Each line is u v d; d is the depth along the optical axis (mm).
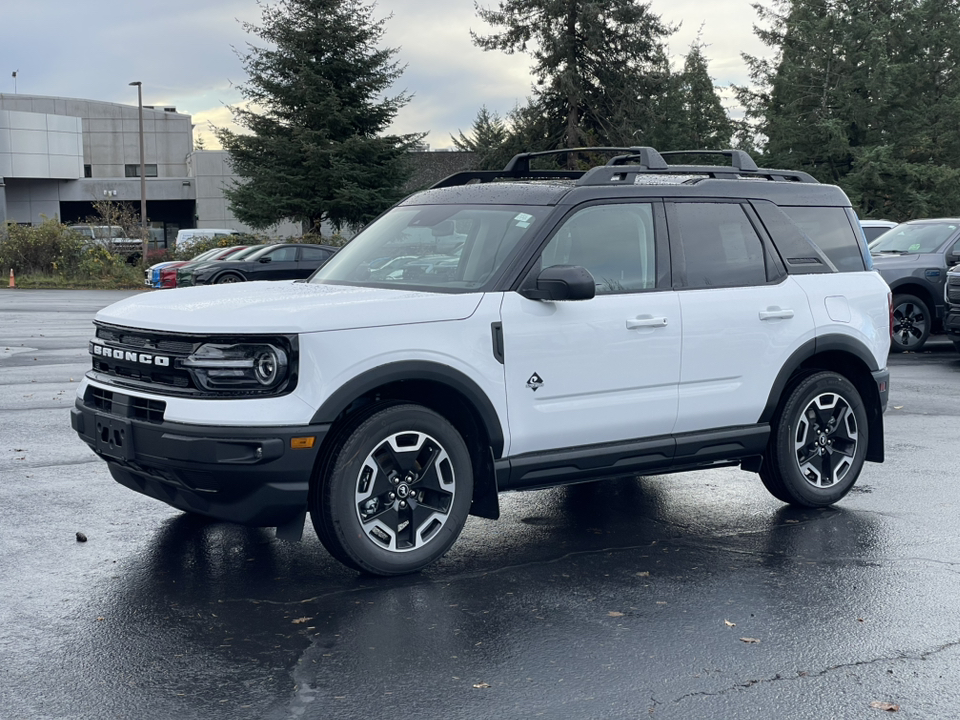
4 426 8883
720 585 4988
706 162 50219
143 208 47500
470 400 5039
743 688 3803
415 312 4898
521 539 5777
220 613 4523
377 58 41750
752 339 5961
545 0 48219
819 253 6414
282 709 3574
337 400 4672
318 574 5082
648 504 6605
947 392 11391
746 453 6113
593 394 5426
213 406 4562
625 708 3613
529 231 5340
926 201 43781
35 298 30312
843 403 6445
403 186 43625
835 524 6113
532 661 4031
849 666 4020
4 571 5062
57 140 62094
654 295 5629
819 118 46031
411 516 5016
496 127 52312
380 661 4012
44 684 3766
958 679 3906
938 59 53000
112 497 6508
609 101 49250
